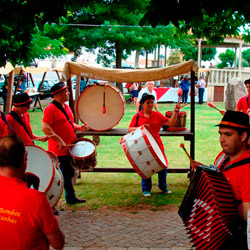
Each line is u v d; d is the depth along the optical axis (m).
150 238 4.47
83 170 5.42
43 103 22.64
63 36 21.84
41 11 4.09
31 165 4.14
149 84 8.33
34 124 13.49
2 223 2.24
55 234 2.34
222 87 26.28
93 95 6.51
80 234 4.61
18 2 4.06
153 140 5.66
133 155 5.24
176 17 3.83
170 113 6.77
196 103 24.20
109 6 21.19
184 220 2.64
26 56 4.47
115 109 6.50
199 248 2.51
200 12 3.79
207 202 2.47
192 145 6.70
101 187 6.70
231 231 2.42
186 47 25.98
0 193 2.28
